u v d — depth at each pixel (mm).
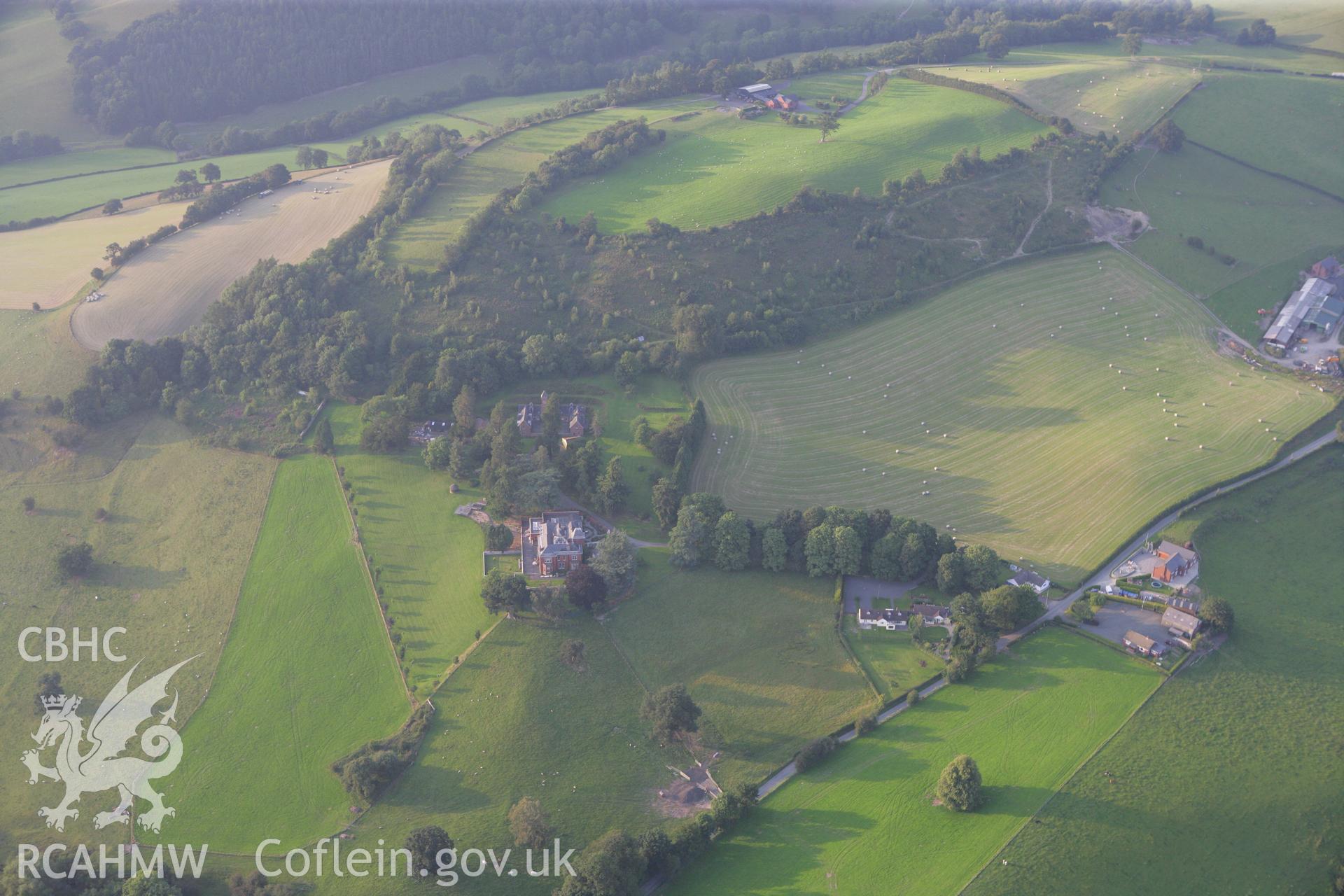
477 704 188750
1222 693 185500
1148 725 179750
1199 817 164750
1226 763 172750
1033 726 181375
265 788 178750
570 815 171125
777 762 179875
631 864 158000
